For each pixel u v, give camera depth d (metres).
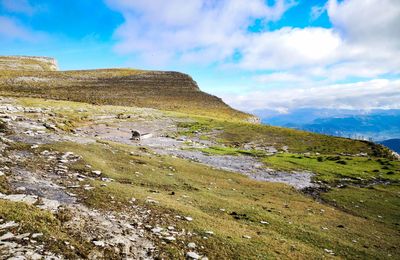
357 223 32.22
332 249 23.86
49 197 22.97
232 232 22.59
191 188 35.88
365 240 27.22
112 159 41.22
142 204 25.02
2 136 39.84
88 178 30.61
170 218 23.03
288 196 40.38
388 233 30.33
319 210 35.16
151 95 181.50
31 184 25.14
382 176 55.56
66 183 27.27
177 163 47.62
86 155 38.66
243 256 18.83
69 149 39.44
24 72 197.62
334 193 44.00
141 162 42.84
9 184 23.98
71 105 105.25
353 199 41.69
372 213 36.88
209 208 28.81
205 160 57.50
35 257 14.05
